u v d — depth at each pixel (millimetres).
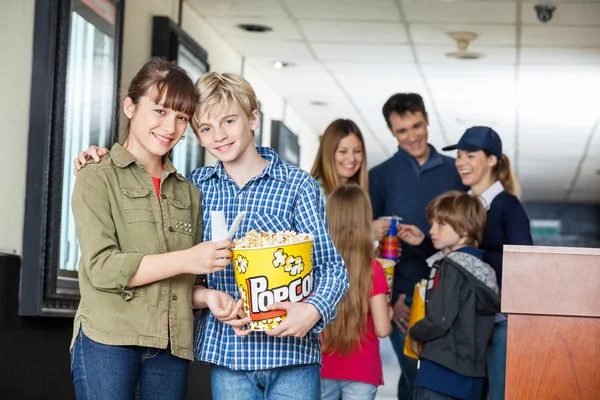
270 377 2312
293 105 9234
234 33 6480
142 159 2311
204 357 2346
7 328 3129
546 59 6910
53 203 3291
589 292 2201
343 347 3488
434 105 8852
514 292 2236
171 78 2246
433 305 3588
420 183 4992
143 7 4883
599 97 8141
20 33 3334
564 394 2213
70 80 3500
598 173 13344
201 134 2363
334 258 2371
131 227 2207
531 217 18328
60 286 3438
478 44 6578
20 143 3301
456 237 3908
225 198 2412
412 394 4609
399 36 6422
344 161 4535
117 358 2131
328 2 5633
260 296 2104
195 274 2295
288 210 2383
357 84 8109
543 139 10469
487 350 3787
